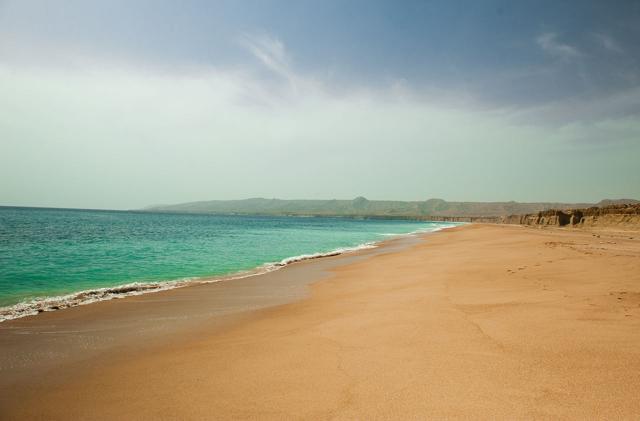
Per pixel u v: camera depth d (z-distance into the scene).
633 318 6.81
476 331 6.55
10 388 5.31
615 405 3.92
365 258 22.83
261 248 30.81
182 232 50.59
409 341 6.24
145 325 8.59
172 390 5.00
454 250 24.77
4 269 16.97
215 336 7.64
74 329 8.27
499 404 4.05
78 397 4.96
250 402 4.48
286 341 6.78
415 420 3.83
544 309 7.71
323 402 4.35
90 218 99.31
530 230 58.25
